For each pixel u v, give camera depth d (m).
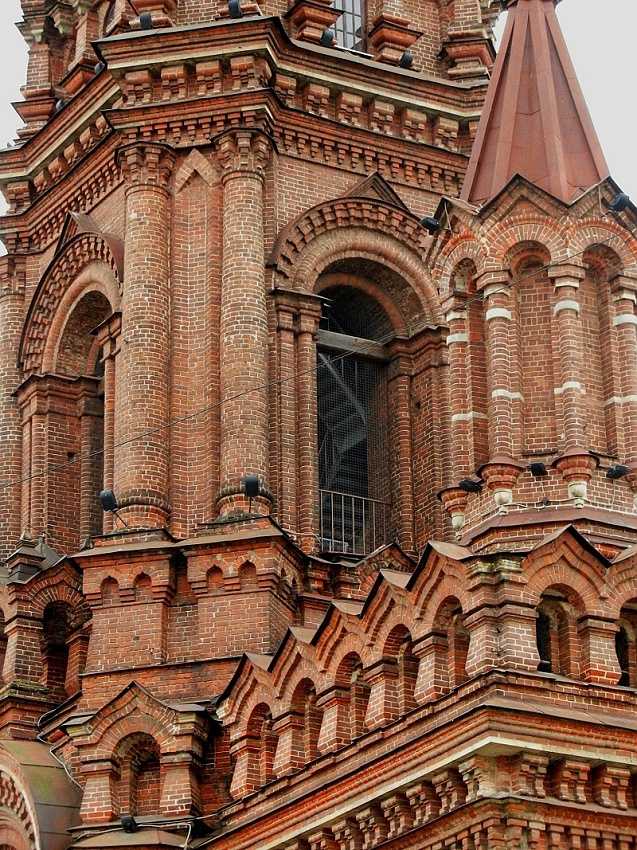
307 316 91.94
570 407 78.88
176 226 92.12
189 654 85.62
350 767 74.56
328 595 87.88
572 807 69.62
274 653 82.50
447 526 91.69
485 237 81.19
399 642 74.94
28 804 83.50
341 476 93.75
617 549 76.38
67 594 92.31
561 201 80.88
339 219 93.88
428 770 70.62
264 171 92.44
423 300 94.62
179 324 90.88
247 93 92.38
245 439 88.12
